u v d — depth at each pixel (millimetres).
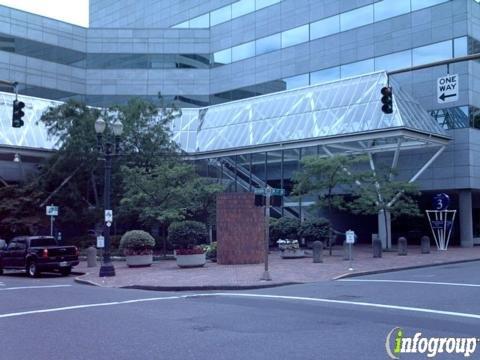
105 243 23000
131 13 66062
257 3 52406
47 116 37875
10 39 51719
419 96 40812
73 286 20281
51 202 37375
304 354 8336
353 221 47875
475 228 48344
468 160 38312
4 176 41469
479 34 40062
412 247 39500
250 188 41344
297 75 48688
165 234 35312
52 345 9320
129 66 57000
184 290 18422
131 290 18641
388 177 33031
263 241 27094
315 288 17375
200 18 57719
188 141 45656
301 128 38531
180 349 8820
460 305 13172
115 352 8680
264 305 13758
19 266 25625
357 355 8234
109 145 23688
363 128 34594
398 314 11922
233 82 54000
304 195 32750
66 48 55594
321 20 47219
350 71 44938
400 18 42188
